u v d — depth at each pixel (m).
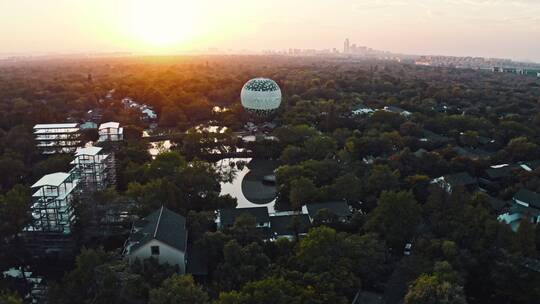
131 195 109.94
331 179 131.75
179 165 131.12
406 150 145.25
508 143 165.50
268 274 76.81
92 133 186.62
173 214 97.56
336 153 155.88
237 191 145.12
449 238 89.19
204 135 178.00
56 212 96.69
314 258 80.06
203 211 107.00
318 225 100.81
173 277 71.19
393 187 120.19
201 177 120.25
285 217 109.88
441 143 171.25
